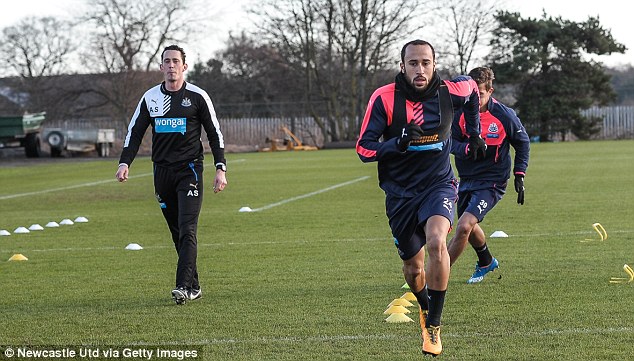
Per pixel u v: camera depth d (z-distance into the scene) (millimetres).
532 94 156625
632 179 58688
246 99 185875
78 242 34125
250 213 43781
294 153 125312
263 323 18656
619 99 196625
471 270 24984
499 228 34625
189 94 21781
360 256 28219
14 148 130375
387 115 16609
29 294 22953
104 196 57438
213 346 16812
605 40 157250
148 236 35688
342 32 152625
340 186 60500
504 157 23016
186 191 21703
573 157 89750
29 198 57062
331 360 15586
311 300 21062
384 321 18562
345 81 157625
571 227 34438
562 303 19938
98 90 166250
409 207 16672
